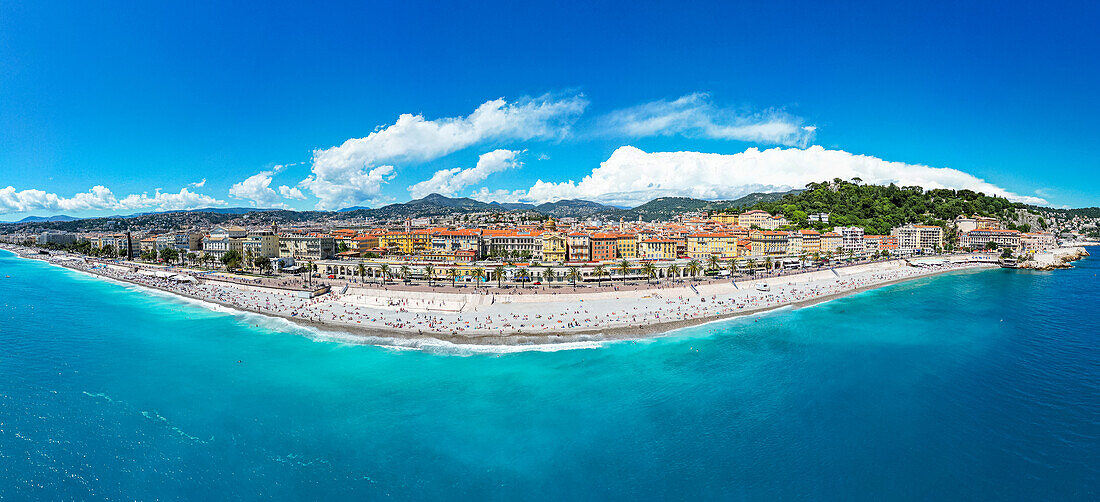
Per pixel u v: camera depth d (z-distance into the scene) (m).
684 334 139.75
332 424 86.69
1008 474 72.69
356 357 119.38
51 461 74.56
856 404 94.62
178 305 181.25
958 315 164.00
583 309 160.50
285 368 112.25
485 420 88.50
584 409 92.75
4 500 65.75
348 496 68.25
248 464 74.94
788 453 78.62
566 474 73.44
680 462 76.25
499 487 70.44
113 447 78.75
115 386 101.81
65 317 161.75
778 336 138.25
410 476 72.62
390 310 161.62
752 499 68.12
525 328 138.25
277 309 165.25
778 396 98.44
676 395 98.81
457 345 127.56
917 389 101.19
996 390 100.25
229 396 97.31
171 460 75.44
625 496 68.75
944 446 80.00
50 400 94.81
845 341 133.38
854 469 74.38
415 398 96.88
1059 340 133.25
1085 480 70.94
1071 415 89.25
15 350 124.31
